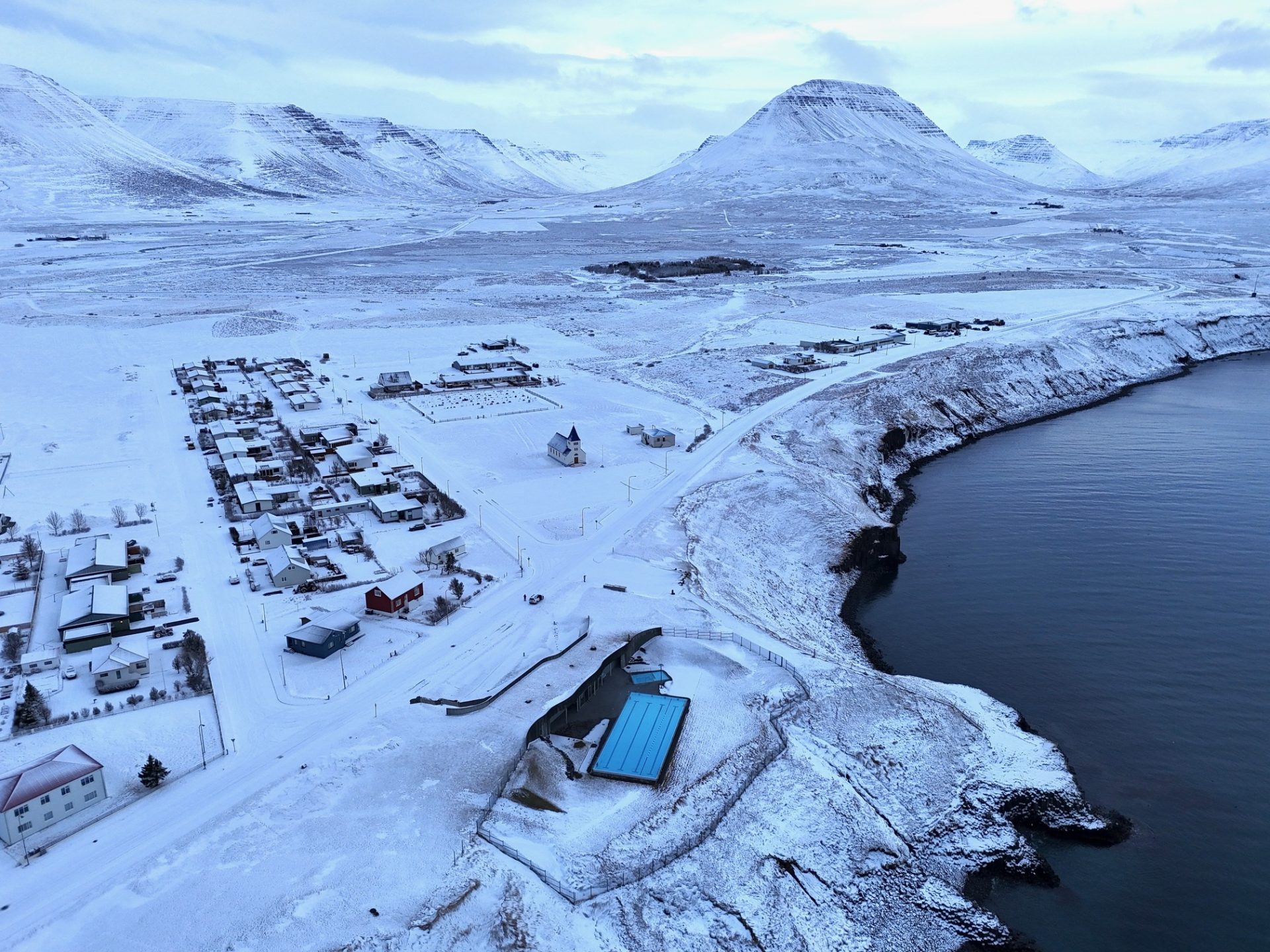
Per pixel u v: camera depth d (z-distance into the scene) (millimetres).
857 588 102312
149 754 65125
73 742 66125
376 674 75438
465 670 75750
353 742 65938
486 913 52062
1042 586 100562
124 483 121688
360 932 50156
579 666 76188
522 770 63344
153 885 53000
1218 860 61312
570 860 56031
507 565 96250
